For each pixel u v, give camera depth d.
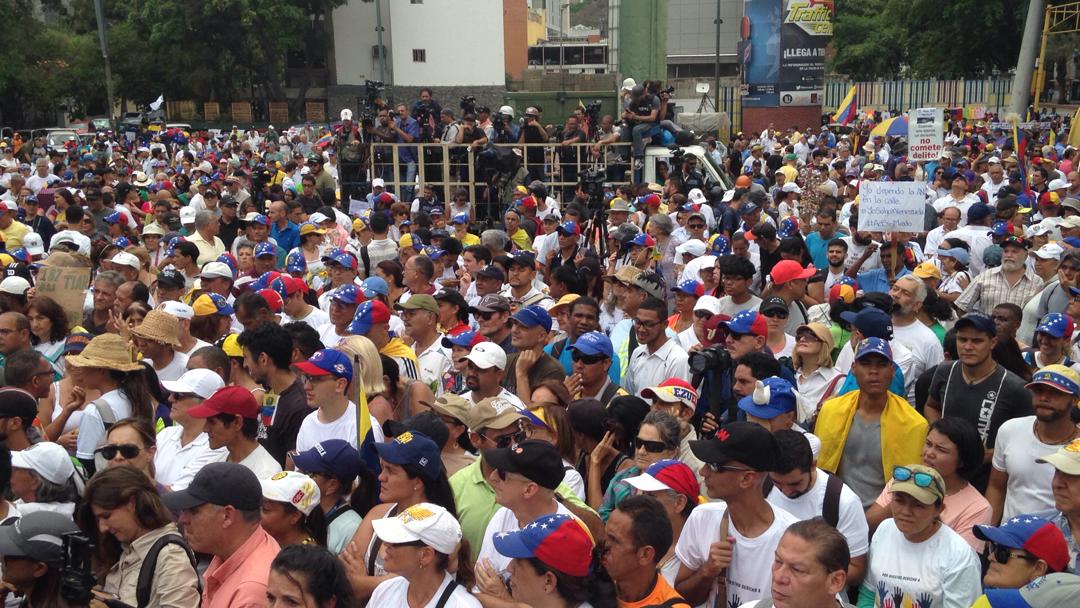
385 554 4.05
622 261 11.06
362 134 18.94
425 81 57.44
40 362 6.66
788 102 44.12
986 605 3.62
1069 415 5.36
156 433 6.13
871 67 67.62
